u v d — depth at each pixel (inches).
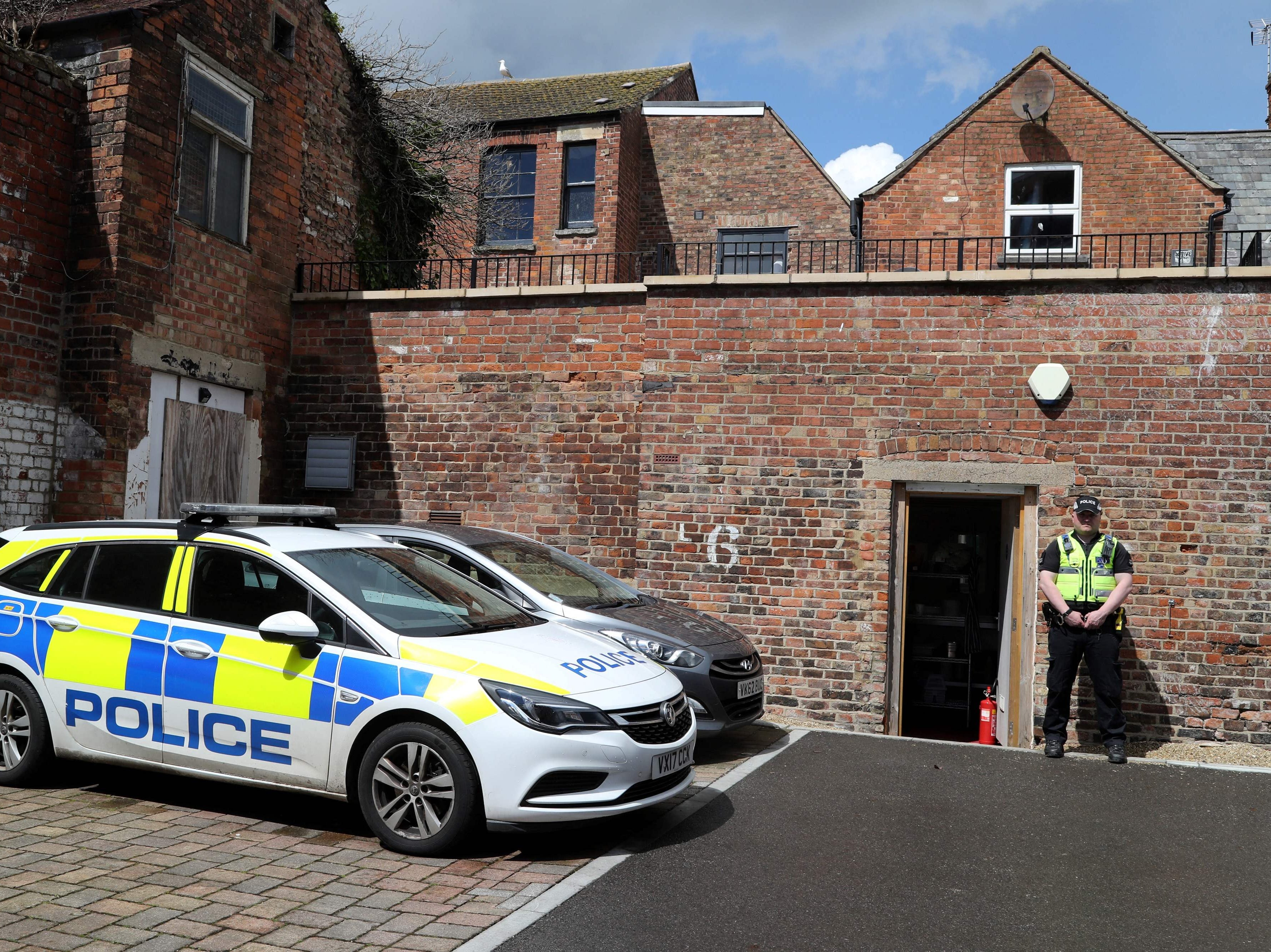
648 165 747.4
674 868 197.0
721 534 386.3
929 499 465.4
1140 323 359.3
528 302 427.8
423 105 577.3
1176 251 555.8
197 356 402.0
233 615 215.5
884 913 177.6
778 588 380.5
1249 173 609.6
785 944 162.4
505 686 194.2
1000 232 572.7
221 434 418.6
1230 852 221.8
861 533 375.9
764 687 331.9
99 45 370.9
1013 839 226.4
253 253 435.2
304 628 200.4
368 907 169.8
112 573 230.5
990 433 368.2
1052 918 178.4
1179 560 352.5
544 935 161.8
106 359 361.4
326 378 451.8
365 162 525.0
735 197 732.7
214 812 221.5
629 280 732.0
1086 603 316.8
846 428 379.6
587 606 301.7
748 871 197.0
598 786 195.2
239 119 428.1
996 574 460.1
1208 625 350.0
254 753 207.8
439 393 436.8
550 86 812.6
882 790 267.0
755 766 289.4
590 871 192.4
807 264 711.7
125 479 367.2
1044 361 365.7
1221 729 347.6
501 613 235.3
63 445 363.3
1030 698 363.6
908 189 580.7
